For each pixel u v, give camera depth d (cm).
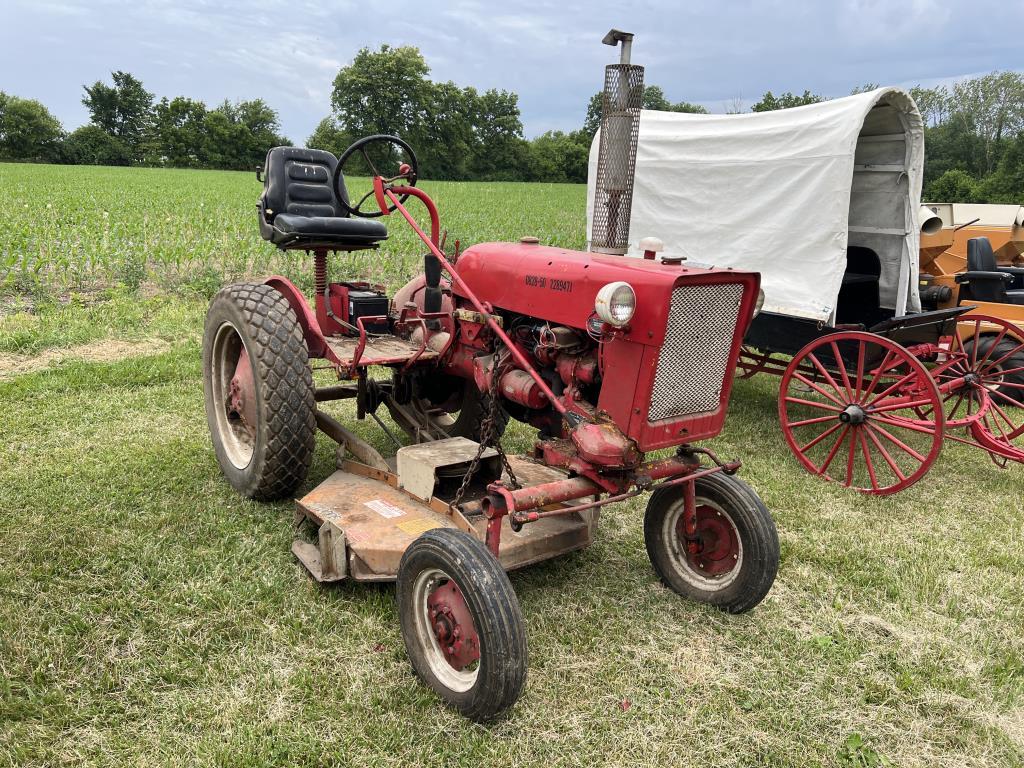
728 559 296
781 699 247
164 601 277
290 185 426
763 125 527
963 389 517
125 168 6209
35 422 458
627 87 271
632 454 253
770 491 430
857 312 564
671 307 244
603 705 239
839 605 308
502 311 311
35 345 633
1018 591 329
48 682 234
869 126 527
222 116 7575
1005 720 246
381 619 277
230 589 287
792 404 613
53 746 209
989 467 494
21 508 344
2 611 265
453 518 294
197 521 340
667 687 250
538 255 295
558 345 273
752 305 266
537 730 227
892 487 415
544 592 305
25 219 1435
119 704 226
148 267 1066
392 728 222
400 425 413
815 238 493
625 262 264
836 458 500
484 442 293
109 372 557
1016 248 764
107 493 361
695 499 298
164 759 206
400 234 1506
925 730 238
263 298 349
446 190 4488
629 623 286
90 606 270
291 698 233
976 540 377
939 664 272
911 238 515
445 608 234
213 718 222
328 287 422
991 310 586
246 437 379
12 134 7088
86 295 889
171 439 439
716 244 564
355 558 279
